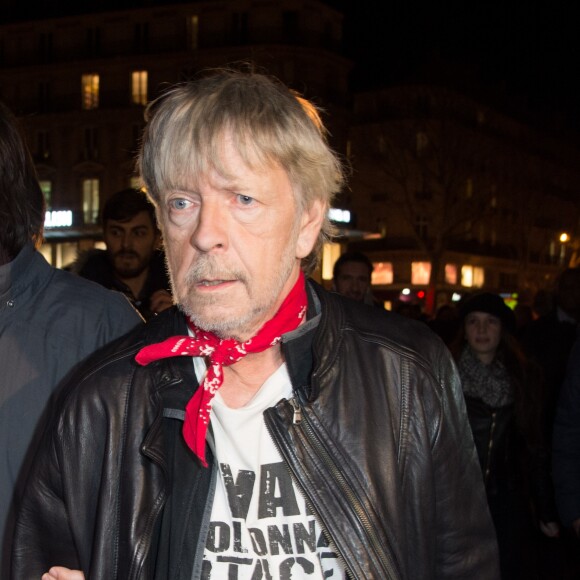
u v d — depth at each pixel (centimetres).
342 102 3575
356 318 145
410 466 136
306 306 141
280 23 3462
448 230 3434
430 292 3356
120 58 3584
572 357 334
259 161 121
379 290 3969
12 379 171
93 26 3684
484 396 369
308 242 136
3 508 168
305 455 132
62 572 143
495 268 4431
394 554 131
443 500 140
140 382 140
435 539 140
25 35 3772
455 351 385
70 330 177
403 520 133
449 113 3669
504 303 379
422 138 3725
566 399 331
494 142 3962
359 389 135
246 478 137
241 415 137
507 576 357
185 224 127
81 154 3656
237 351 130
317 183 130
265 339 131
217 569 136
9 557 169
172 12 3566
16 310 175
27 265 177
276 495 136
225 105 122
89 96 3684
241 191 121
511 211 4516
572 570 373
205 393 130
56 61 3712
